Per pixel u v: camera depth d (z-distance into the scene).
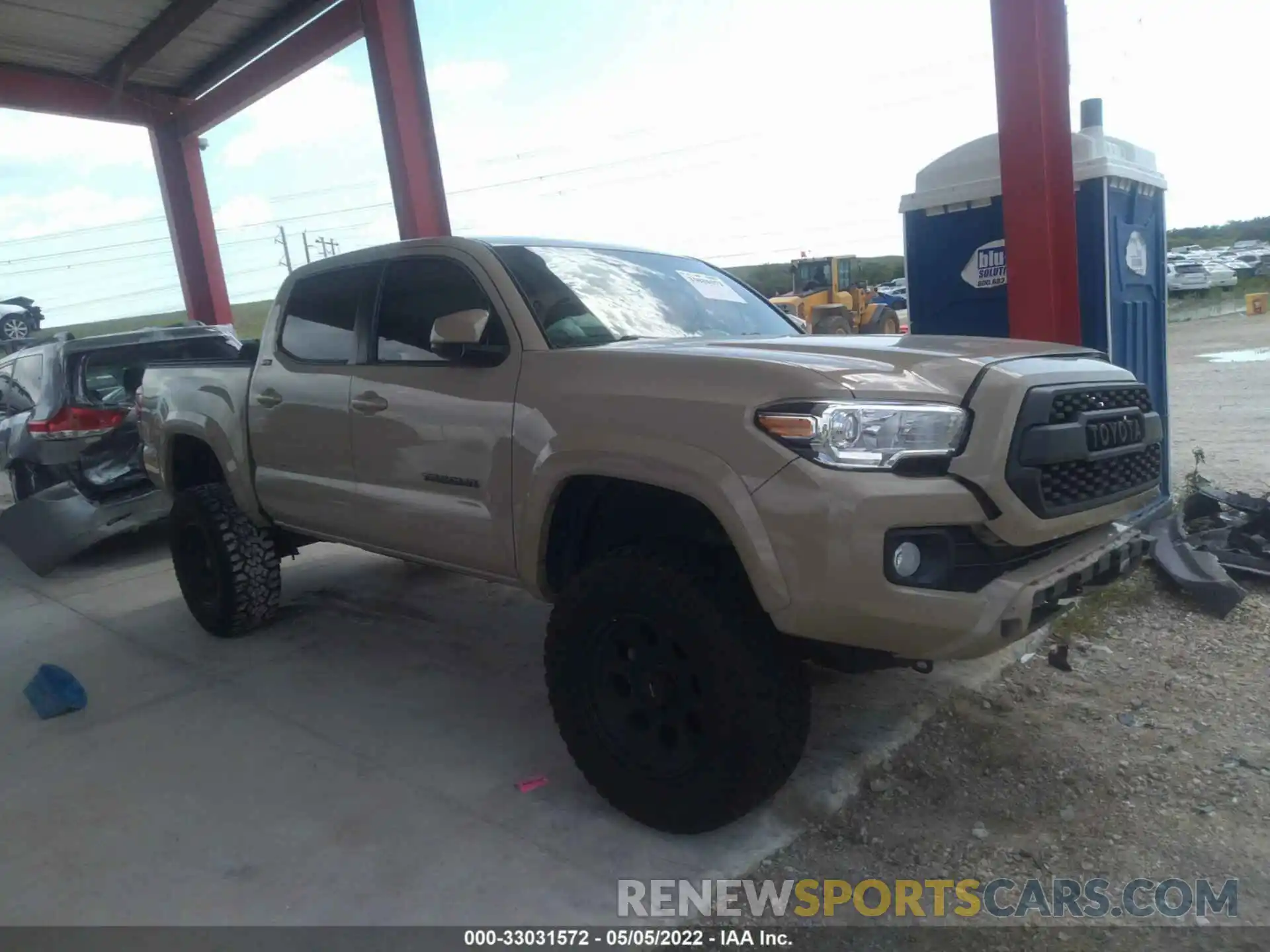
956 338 3.47
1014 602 2.62
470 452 3.51
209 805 3.42
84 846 3.18
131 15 9.95
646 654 2.99
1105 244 5.28
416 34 8.82
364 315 4.17
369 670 4.66
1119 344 5.47
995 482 2.61
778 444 2.62
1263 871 2.77
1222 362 16.33
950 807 3.17
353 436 4.08
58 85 11.59
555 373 3.25
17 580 7.07
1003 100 5.01
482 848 3.04
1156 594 4.91
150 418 5.62
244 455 4.84
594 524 3.40
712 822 2.90
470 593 5.80
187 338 8.05
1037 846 2.94
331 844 3.12
